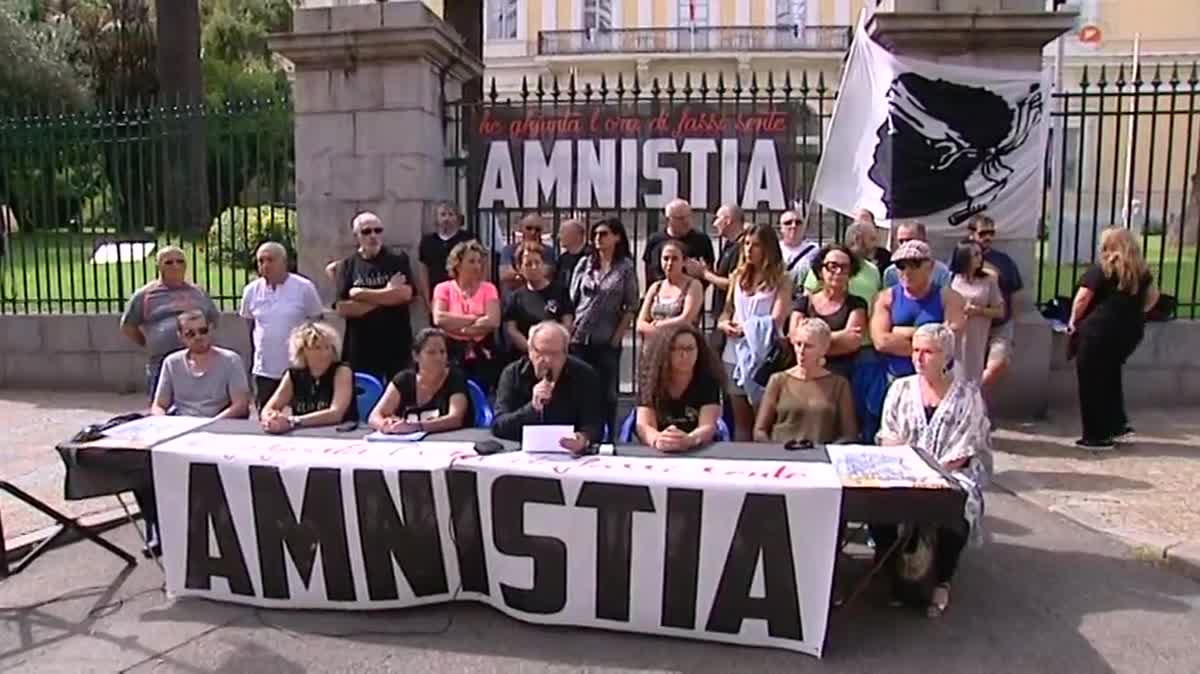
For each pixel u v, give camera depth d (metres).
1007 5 8.31
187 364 5.94
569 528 4.38
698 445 4.73
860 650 4.26
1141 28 31.14
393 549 4.60
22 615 4.74
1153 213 21.47
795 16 39.69
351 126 8.66
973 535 4.65
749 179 8.70
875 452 4.61
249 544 4.73
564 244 7.71
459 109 9.10
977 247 7.22
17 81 24.00
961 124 8.28
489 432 5.13
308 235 8.82
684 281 6.87
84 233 10.40
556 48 39.53
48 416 9.01
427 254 8.27
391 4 8.42
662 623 4.34
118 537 5.81
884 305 6.16
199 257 11.29
